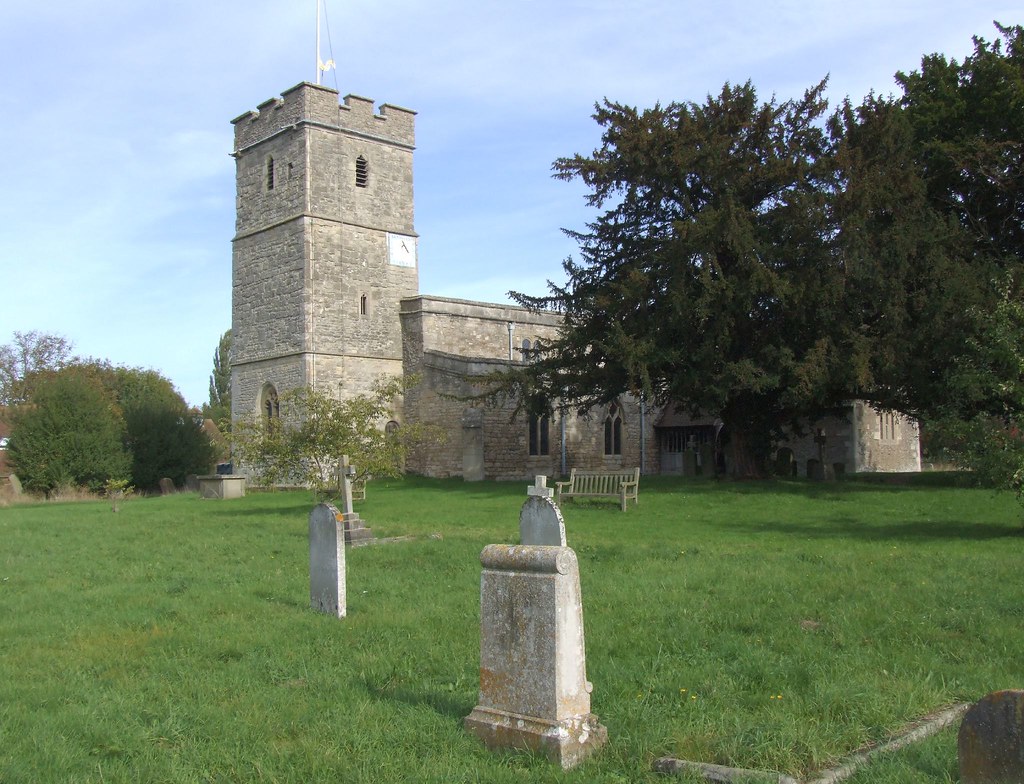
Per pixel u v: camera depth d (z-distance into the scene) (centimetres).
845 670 749
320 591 1072
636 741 596
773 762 557
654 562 1370
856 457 3816
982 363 2000
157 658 856
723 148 2605
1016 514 1984
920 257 2475
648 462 4600
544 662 591
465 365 3856
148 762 585
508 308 4469
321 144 3997
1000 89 2712
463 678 759
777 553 1465
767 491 2564
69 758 591
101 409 4191
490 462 3903
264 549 1667
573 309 2922
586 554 1482
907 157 2592
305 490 3544
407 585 1222
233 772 571
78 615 1077
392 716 670
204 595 1181
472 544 1611
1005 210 2864
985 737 457
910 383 2539
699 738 596
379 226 4181
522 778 546
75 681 780
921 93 2941
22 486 4006
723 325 2462
